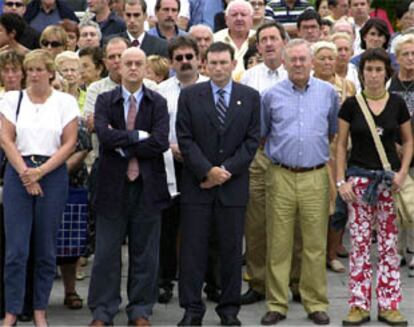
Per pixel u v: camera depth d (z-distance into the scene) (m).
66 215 23.00
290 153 22.39
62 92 23.28
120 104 21.75
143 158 21.70
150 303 22.14
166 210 23.80
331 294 24.73
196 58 23.89
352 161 22.30
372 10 37.72
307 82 22.58
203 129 21.92
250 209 23.94
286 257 22.70
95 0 33.22
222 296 22.25
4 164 22.22
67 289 23.56
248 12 28.39
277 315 22.48
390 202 22.20
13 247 21.36
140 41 29.50
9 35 28.50
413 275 26.12
